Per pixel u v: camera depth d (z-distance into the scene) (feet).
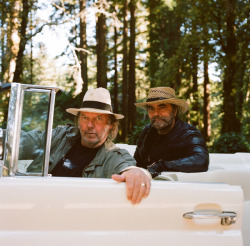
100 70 61.26
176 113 11.18
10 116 6.08
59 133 8.28
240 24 47.32
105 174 7.65
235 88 46.11
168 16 78.64
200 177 9.32
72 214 5.57
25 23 45.96
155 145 11.27
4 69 45.16
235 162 11.75
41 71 71.31
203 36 47.26
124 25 74.33
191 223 5.86
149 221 5.75
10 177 5.88
